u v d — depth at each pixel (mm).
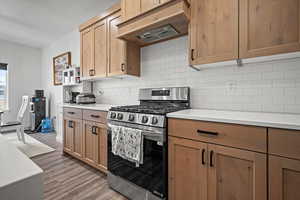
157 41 2078
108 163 1767
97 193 1639
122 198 1568
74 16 2850
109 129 1750
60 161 2416
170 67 2014
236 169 1027
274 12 1114
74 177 1943
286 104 1341
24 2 2420
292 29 1058
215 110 1615
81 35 2711
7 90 4312
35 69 4781
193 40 1467
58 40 4051
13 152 616
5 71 4297
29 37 3930
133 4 1735
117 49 2156
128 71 2115
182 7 1384
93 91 3070
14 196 416
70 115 2537
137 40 2033
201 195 1166
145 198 1445
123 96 2547
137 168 1493
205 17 1403
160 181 1344
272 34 1122
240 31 1239
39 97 4449
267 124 910
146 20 1608
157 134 1338
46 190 1669
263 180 931
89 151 2180
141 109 1510
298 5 1040
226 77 1629
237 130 1016
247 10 1212
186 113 1326
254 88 1485
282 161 874
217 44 1349
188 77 1871
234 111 1517
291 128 843
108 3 2447
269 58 1274
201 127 1157
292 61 1314
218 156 1093
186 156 1237
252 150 965
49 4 2479
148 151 1411
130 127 1531
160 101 2012
